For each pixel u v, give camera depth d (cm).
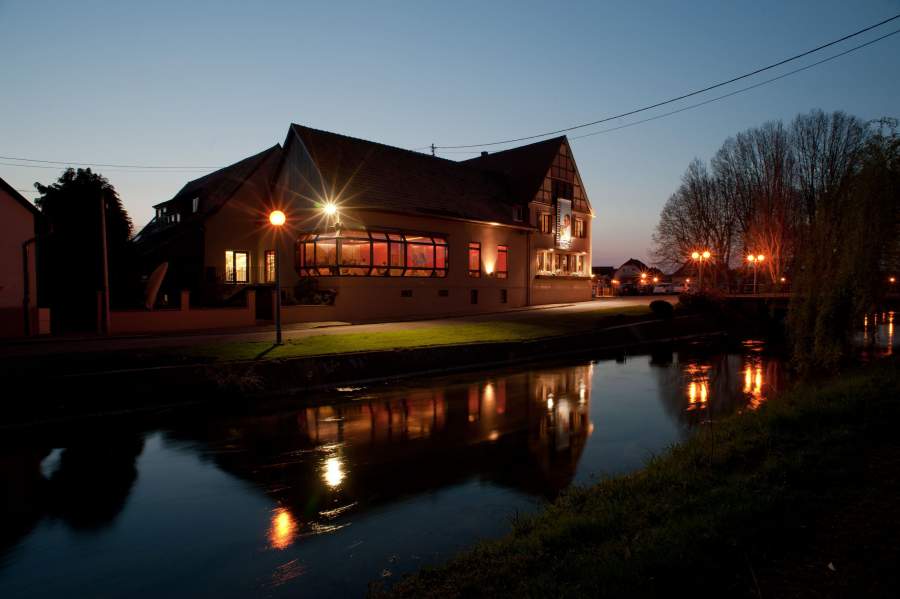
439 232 3094
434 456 892
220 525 633
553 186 4044
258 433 1027
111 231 2652
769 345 2755
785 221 5259
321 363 1525
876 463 566
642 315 3142
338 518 650
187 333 2022
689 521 455
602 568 392
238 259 3012
